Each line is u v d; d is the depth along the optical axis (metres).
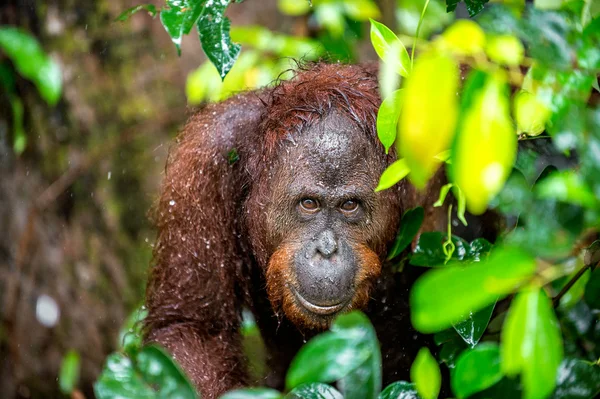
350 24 7.96
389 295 6.03
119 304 8.51
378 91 5.51
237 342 6.28
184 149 6.15
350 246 5.29
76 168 8.32
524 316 2.46
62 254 8.49
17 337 8.48
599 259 4.08
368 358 3.04
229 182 5.96
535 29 3.22
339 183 5.20
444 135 2.24
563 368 3.78
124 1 8.62
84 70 8.58
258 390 3.02
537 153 5.09
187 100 8.58
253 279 6.29
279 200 5.38
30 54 3.95
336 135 5.21
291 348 6.58
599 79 3.95
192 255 5.98
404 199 5.75
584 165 2.87
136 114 8.66
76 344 8.48
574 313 4.83
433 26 7.87
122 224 8.58
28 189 8.42
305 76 5.86
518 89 4.09
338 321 2.99
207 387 5.56
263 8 9.45
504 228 5.76
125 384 3.22
